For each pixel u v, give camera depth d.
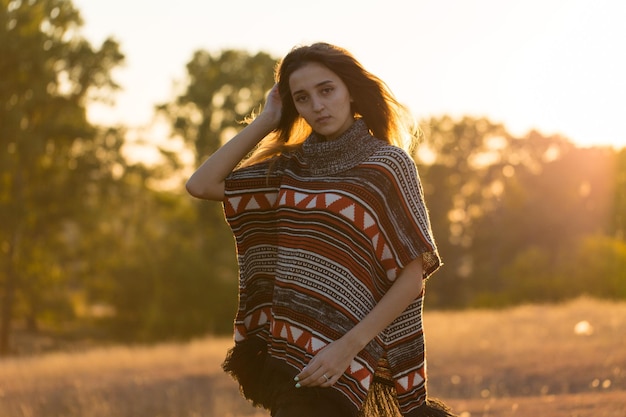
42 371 13.72
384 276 3.14
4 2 33.09
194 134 47.53
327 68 3.21
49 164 36.09
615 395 7.60
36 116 35.31
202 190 3.37
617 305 19.44
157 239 43.75
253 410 10.50
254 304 3.43
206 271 40.81
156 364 13.96
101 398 11.51
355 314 3.06
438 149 75.12
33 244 36.06
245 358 3.42
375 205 3.07
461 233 71.19
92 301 42.50
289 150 3.38
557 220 60.16
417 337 3.22
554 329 14.58
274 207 3.35
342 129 3.25
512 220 62.41
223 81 47.91
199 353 15.17
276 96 3.46
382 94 3.27
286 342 3.13
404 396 3.21
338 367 2.99
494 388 9.64
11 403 11.31
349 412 3.04
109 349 19.47
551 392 9.34
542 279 40.44
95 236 38.84
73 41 34.66
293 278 3.13
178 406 11.08
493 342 13.06
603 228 55.69
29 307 38.25
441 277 64.88
